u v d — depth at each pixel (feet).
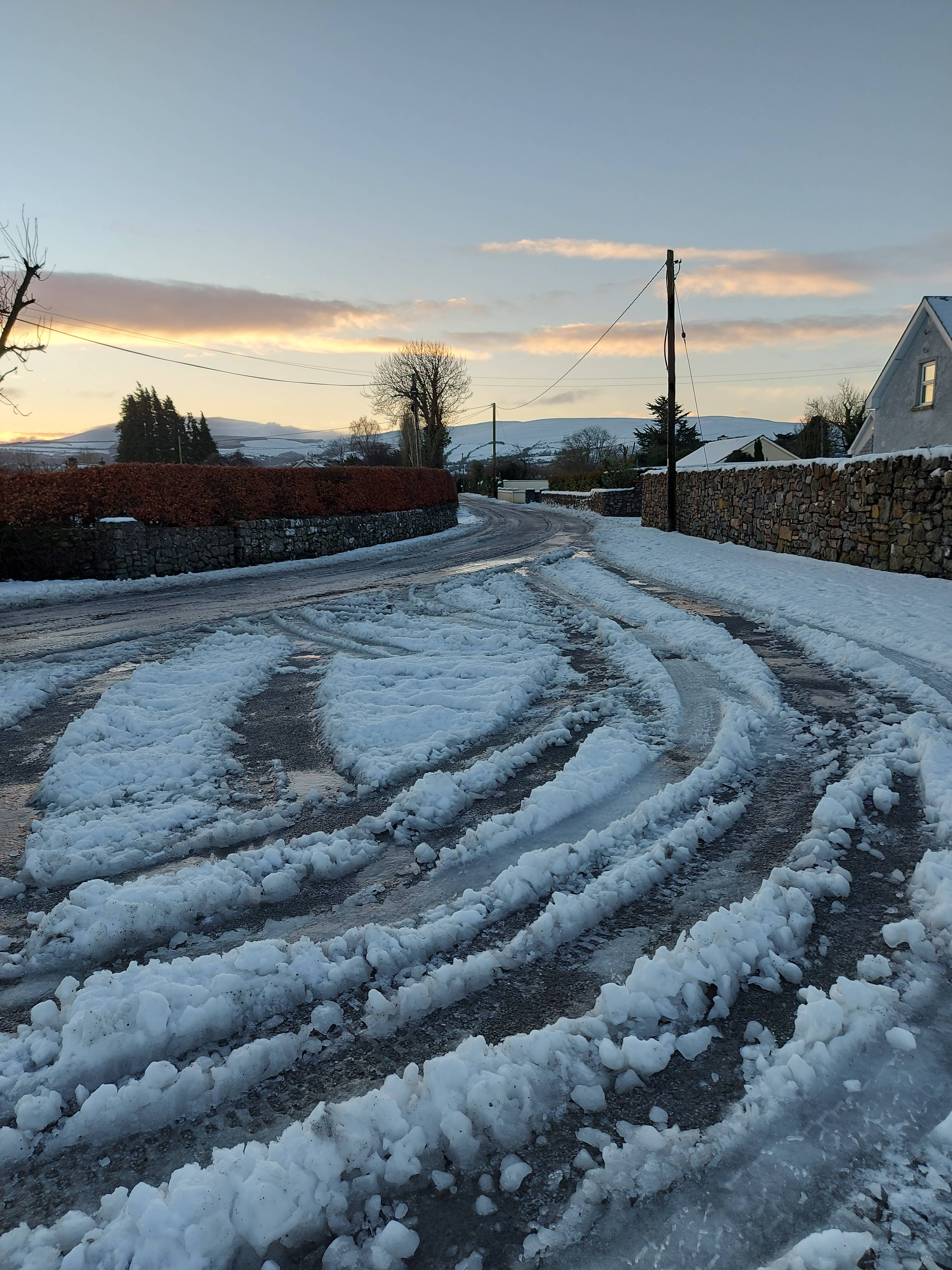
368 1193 5.76
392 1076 6.70
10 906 10.75
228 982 8.17
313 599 42.73
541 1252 5.23
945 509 33.37
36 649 30.30
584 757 14.82
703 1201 5.54
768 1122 6.19
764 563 45.37
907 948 8.50
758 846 11.30
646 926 9.37
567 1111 6.47
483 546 73.00
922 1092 6.43
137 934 9.64
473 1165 5.98
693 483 71.26
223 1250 5.30
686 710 18.25
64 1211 5.83
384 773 14.82
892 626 24.97
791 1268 4.92
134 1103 6.70
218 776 15.58
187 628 34.35
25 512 53.93
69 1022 7.66
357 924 9.82
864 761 13.85
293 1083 7.06
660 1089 6.67
